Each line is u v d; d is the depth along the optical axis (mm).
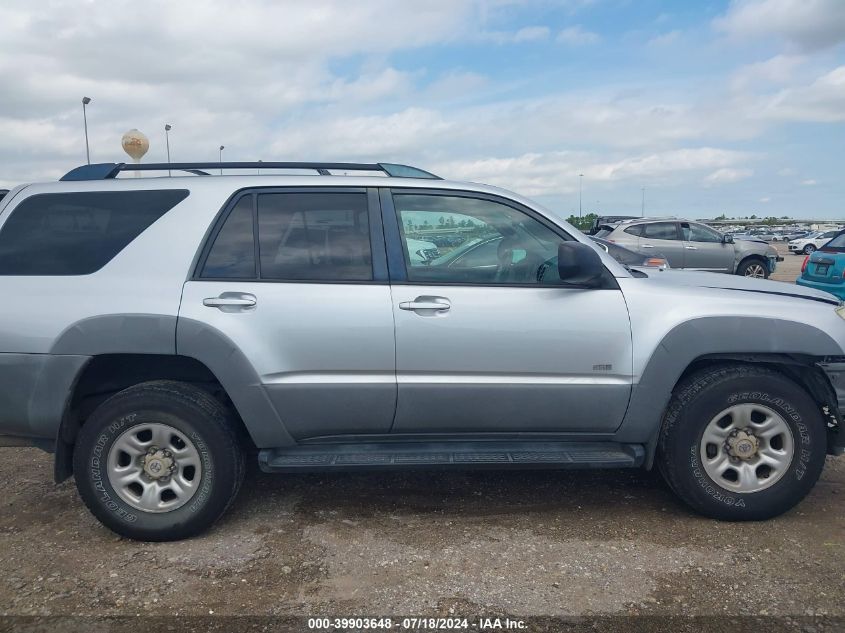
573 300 3654
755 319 3666
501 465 3650
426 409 3627
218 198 3699
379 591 3086
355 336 3545
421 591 3082
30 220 3691
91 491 3535
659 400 3682
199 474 3549
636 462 3723
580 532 3666
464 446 3787
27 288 3549
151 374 3779
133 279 3559
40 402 3504
